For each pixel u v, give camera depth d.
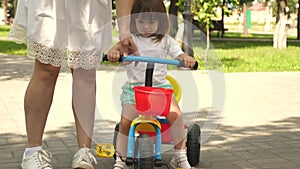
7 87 8.88
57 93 8.00
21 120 6.12
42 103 3.86
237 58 15.87
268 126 6.04
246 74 11.70
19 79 9.97
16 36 3.89
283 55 17.38
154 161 3.68
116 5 3.85
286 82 10.37
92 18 3.80
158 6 3.79
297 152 4.79
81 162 3.78
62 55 3.75
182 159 3.95
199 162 4.37
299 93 8.90
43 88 3.84
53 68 3.80
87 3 3.76
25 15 3.83
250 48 21.34
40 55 3.71
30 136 3.90
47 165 3.86
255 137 5.42
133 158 3.73
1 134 5.38
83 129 3.95
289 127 6.00
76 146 4.91
